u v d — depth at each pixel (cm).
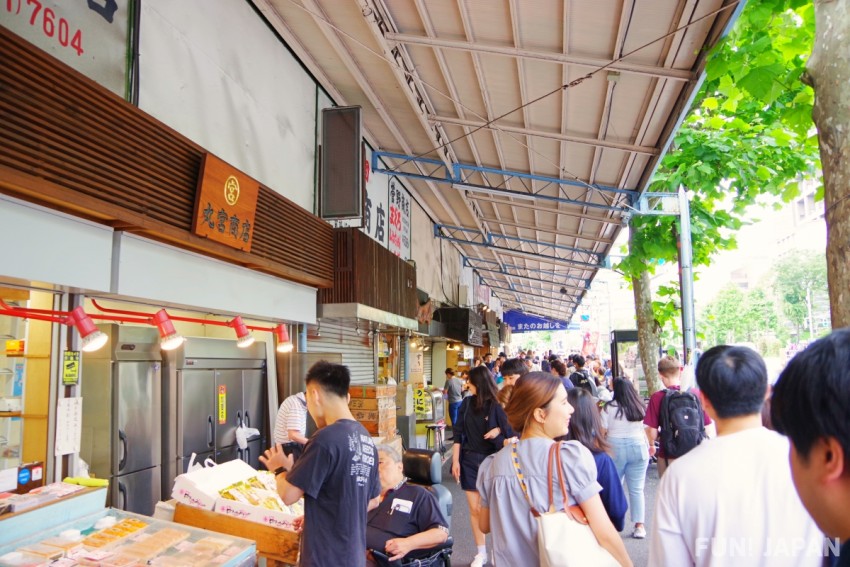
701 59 481
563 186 914
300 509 353
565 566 196
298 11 584
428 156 945
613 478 275
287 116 632
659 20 450
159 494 473
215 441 532
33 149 288
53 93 300
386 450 368
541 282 2161
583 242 1302
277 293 562
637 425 560
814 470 85
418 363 1416
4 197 277
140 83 404
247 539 297
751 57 435
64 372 361
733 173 834
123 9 395
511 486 237
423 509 314
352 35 605
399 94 735
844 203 277
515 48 530
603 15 457
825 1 288
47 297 354
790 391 88
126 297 375
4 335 423
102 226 342
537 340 8294
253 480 374
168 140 393
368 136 888
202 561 269
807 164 838
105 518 310
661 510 176
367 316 693
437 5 498
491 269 2000
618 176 815
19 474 312
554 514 211
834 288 283
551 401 247
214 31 501
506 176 943
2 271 275
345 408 286
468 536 581
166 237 387
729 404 178
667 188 854
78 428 371
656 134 652
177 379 495
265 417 617
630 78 542
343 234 679
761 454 166
